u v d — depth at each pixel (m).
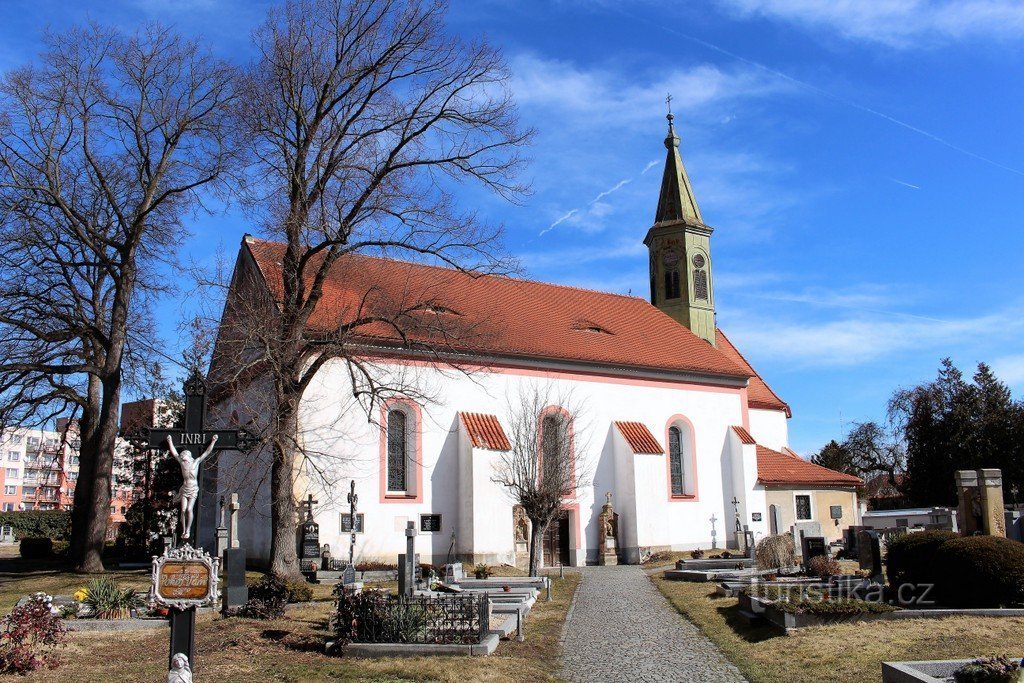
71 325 29.61
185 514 15.39
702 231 45.41
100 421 29.27
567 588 24.11
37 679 11.91
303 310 25.28
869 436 70.12
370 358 30.28
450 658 13.12
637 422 36.69
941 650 12.16
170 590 11.16
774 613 15.16
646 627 16.81
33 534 59.97
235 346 26.16
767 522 38.47
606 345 37.66
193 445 15.72
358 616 14.09
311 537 27.39
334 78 25.64
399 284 35.28
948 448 50.75
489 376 33.28
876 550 18.27
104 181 29.03
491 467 31.17
